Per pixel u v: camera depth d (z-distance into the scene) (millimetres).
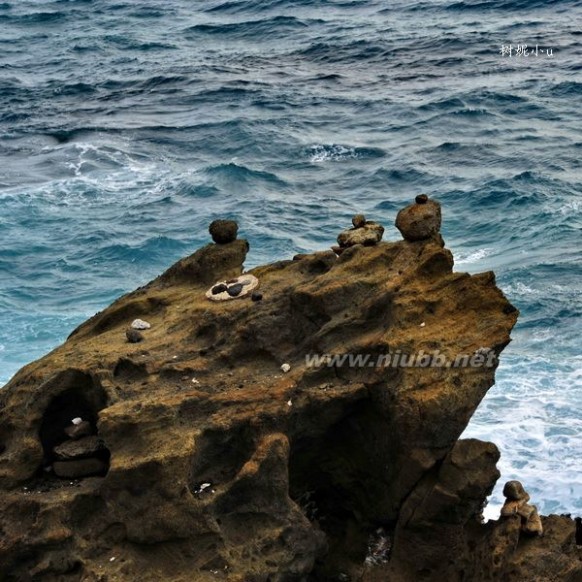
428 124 71250
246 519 18031
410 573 19422
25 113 81125
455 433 18828
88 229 54500
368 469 19797
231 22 109938
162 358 19609
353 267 20469
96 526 17875
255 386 19000
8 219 56281
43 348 41031
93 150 69125
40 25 117188
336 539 20375
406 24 102125
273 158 66062
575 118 70812
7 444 19219
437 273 19906
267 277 21812
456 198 56719
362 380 19109
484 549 19031
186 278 22812
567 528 19719
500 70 83812
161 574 17328
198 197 59344
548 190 56562
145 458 17562
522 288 44344
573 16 98438
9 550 17641
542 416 33656
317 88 83062
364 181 61094
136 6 121750
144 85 88188
